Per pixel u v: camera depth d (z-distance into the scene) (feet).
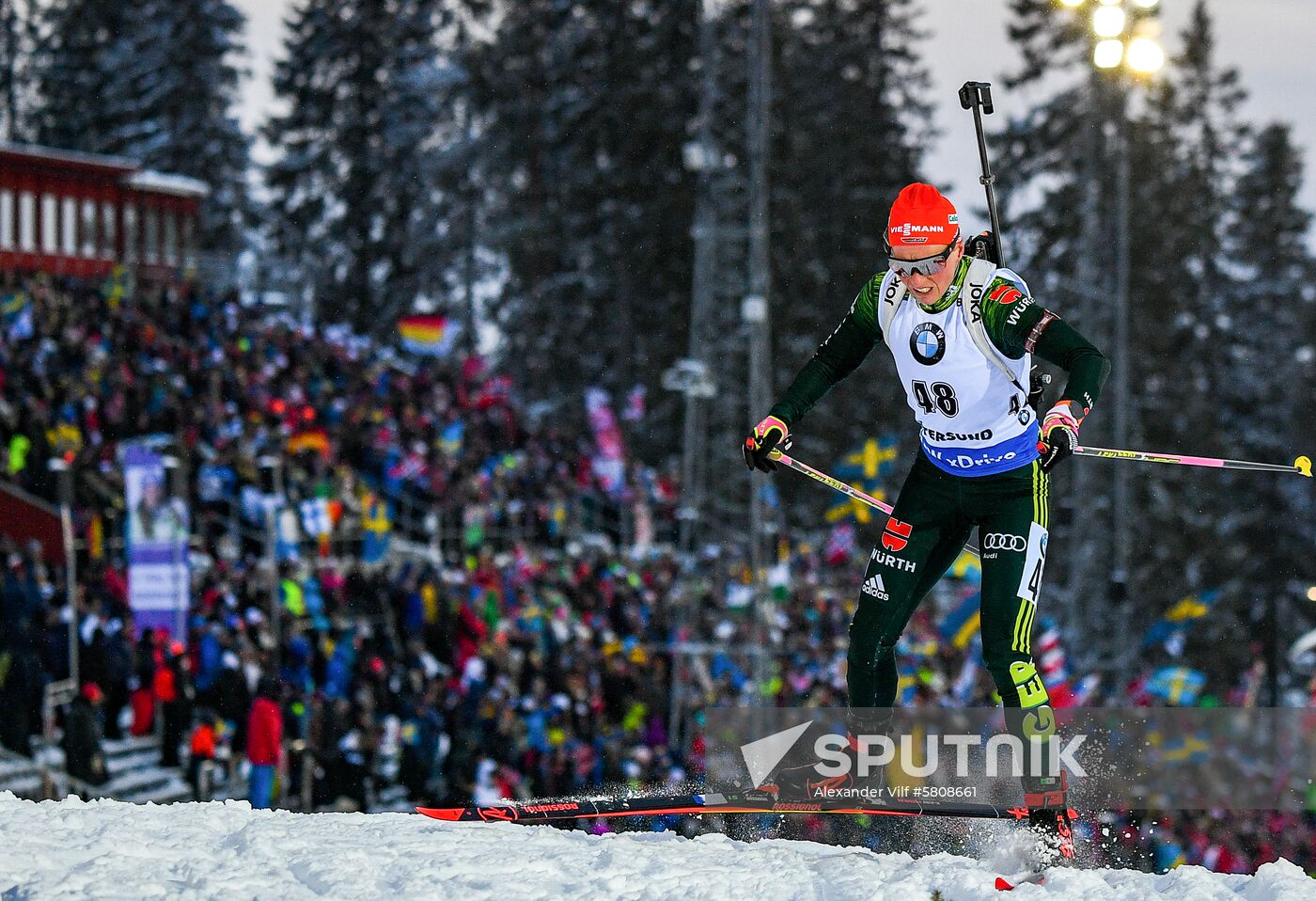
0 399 163.12
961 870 35.35
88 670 121.70
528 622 144.87
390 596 141.28
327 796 115.14
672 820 58.39
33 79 555.28
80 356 192.13
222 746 115.34
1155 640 215.72
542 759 123.95
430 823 42.29
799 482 333.01
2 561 117.19
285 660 119.55
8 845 37.35
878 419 344.28
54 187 340.59
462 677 134.92
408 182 461.37
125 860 36.22
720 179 206.18
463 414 228.63
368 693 117.80
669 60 364.58
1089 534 236.63
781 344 349.82
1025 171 324.80
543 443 233.76
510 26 407.44
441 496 192.95
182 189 359.25
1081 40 297.53
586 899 33.53
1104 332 243.19
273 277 433.07
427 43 467.52
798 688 157.89
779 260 351.87
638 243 364.58
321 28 474.90
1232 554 369.91
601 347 369.91
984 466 39.83
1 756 110.73
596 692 140.56
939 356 38.83
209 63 481.05
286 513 148.15
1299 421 455.22
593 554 184.75
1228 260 485.56
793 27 372.99
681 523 224.74
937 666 153.38
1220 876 35.40
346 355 240.12
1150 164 399.85
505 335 402.11
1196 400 384.27
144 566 127.03
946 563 42.32
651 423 350.43
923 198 37.96
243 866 35.99
